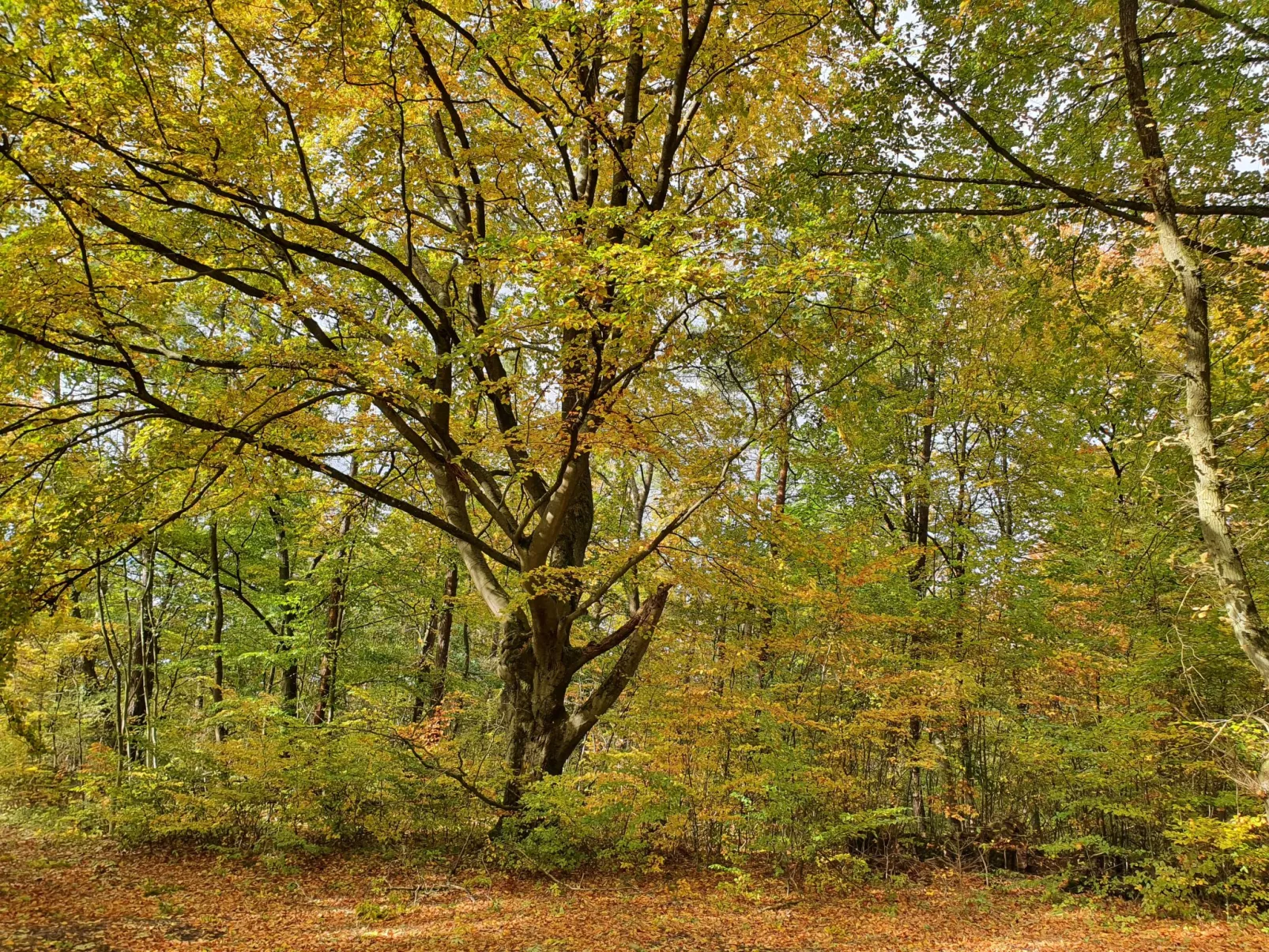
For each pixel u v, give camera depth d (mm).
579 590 9836
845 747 10367
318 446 9539
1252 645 6406
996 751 10883
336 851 9938
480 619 12922
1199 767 8828
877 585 11430
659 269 5941
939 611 11438
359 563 14594
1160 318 9883
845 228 9492
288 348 7918
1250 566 9125
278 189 9078
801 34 8938
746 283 6152
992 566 11070
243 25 7297
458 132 9219
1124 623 10508
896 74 8625
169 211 8531
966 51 8648
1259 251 8680
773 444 9867
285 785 9898
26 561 6781
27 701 10891
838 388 9719
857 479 13898
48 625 11664
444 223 12047
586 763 11078
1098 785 9398
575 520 11414
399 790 9875
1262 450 7934
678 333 8789
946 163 9773
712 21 9641
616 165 10133
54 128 6461
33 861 9164
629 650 10609
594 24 8008
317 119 9305
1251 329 8406
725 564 10367
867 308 9070
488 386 8602
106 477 7551
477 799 10023
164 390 9953
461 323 11094
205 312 11086
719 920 7613
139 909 7371
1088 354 10344
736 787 9320
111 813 10172
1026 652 10609
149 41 6496
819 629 10242
